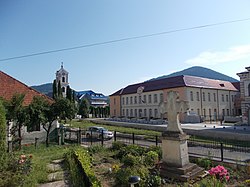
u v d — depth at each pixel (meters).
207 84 52.09
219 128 28.53
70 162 9.90
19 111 15.71
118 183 7.84
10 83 21.44
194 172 8.50
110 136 21.31
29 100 20.47
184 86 45.19
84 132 23.42
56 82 59.81
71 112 18.25
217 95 53.44
